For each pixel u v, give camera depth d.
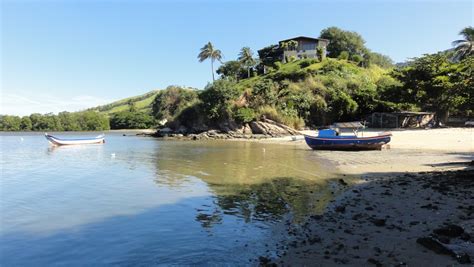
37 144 59.47
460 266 6.88
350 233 9.49
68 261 8.74
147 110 146.25
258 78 95.00
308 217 11.59
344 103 69.31
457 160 23.56
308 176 20.03
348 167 22.66
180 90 117.56
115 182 19.72
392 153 29.77
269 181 18.86
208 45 101.94
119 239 10.19
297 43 115.06
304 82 77.62
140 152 39.62
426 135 44.44
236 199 14.81
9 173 23.97
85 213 13.15
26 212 13.40
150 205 14.15
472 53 72.62
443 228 8.80
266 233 10.19
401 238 8.76
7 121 116.19
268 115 67.81
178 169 24.44
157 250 9.20
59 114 122.56
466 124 61.34
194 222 11.66
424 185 14.82
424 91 61.41
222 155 34.12
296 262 7.75
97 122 122.44
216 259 8.39
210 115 71.00
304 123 69.06
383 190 14.83
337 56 115.94
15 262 8.75
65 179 21.11
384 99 68.50
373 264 7.32
